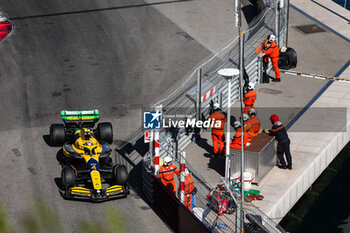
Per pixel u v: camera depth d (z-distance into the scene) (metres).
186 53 68.50
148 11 82.81
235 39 70.44
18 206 37.09
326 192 47.62
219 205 34.66
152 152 43.06
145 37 73.50
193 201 36.69
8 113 52.22
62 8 83.38
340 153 54.31
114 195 37.88
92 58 66.56
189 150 47.25
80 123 45.09
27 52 67.62
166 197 36.25
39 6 83.94
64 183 37.22
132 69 63.75
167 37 73.75
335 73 64.38
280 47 68.25
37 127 49.56
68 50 68.62
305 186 44.28
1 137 47.44
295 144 48.34
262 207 38.38
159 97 55.69
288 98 58.00
